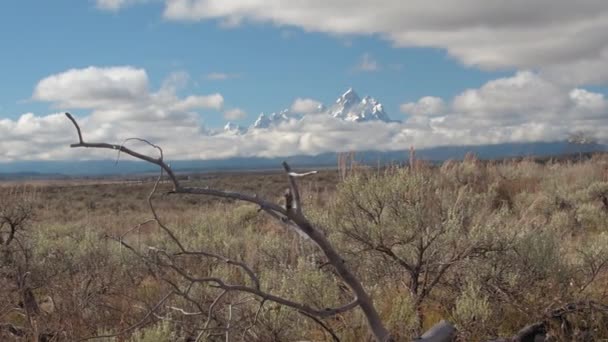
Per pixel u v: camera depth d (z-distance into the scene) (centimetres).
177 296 548
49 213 2200
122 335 524
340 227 630
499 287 553
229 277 648
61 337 533
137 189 4894
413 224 578
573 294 546
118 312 583
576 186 1503
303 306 345
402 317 488
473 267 574
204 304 540
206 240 887
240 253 826
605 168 1798
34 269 688
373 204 615
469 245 575
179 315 536
